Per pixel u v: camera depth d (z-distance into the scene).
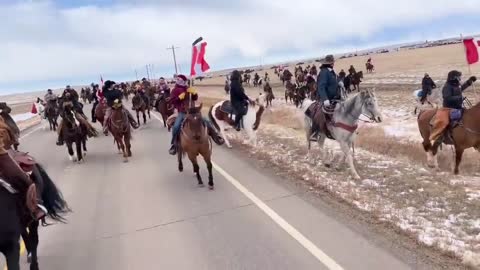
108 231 7.42
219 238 6.66
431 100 19.88
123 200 9.12
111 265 6.13
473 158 10.89
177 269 5.81
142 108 21.50
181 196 9.03
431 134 9.91
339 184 8.80
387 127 16.69
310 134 10.91
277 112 23.08
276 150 12.67
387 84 33.66
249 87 54.38
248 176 10.06
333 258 5.62
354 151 11.95
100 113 18.39
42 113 27.17
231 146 13.92
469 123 9.24
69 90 15.59
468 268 5.08
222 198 8.61
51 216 6.10
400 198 7.76
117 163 13.09
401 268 5.20
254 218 7.33
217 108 13.82
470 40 13.98
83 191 10.11
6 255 4.79
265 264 5.68
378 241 5.99
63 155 15.27
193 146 9.11
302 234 6.46
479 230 6.14
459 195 7.71
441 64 45.06
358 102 9.06
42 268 6.23
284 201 8.06
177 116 10.75
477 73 30.55
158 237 6.95
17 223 4.87
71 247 6.88
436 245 5.67
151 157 13.50
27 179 4.98
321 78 9.80
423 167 10.25
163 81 21.00
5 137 5.16
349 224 6.68
